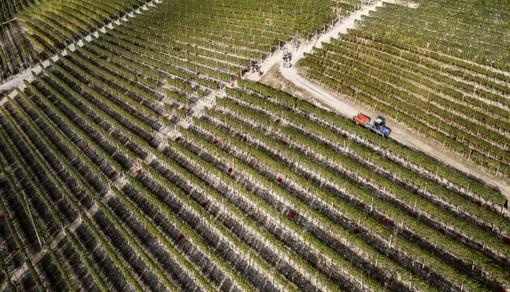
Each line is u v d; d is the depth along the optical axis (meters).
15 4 137.50
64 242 53.28
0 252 53.72
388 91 63.50
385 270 42.06
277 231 47.88
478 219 44.53
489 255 41.53
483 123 56.56
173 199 54.59
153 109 70.00
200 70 75.75
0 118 79.06
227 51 81.56
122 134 66.88
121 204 55.94
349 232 43.72
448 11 85.00
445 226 44.41
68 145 66.56
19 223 57.12
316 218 46.53
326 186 51.19
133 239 49.06
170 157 60.41
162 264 47.91
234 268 45.78
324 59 71.12
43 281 49.53
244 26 90.50
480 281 39.59
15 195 61.44
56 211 55.41
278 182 52.91
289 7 95.19
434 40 74.50
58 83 82.56
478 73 66.25
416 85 65.06
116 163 59.66
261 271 44.78
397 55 72.50
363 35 78.19
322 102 63.66
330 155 53.16
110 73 82.38
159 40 89.69
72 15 116.25
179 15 102.44
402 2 93.38
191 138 61.66
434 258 39.94
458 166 50.56
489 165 48.88
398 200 47.78
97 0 123.81
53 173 63.62
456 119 56.03
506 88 60.88
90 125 69.81
